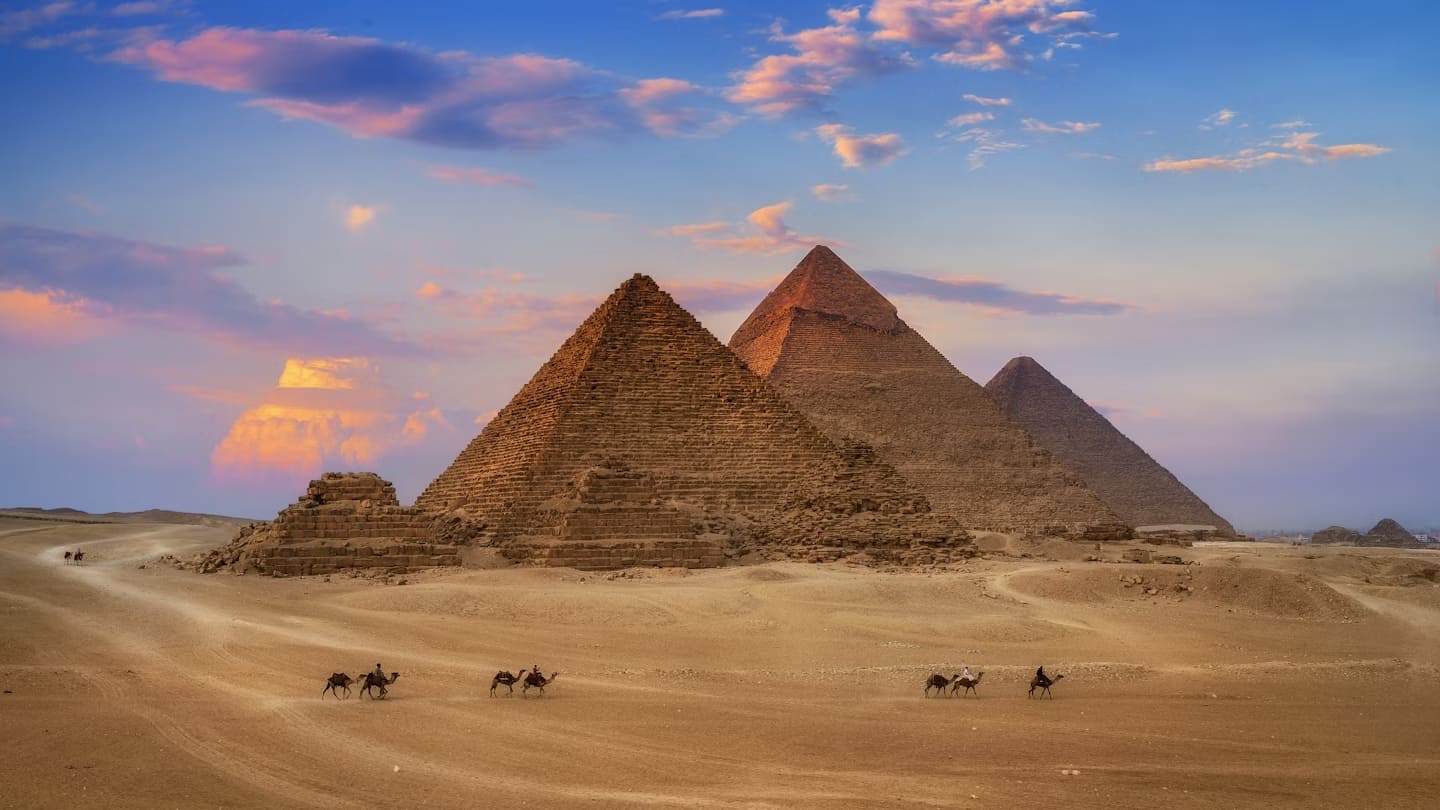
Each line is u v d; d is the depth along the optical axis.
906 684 66.25
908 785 43.16
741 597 99.81
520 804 39.50
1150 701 63.41
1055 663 75.62
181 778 42.12
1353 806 42.97
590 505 130.38
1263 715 60.25
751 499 165.00
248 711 53.06
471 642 77.44
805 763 46.31
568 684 63.09
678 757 46.72
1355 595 118.06
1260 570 111.31
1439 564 160.12
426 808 39.06
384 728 50.50
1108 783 44.56
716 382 182.25
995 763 47.41
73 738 47.34
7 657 64.75
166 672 62.41
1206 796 43.38
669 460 169.38
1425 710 62.75
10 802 39.06
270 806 39.12
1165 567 117.75
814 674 68.50
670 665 72.00
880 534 145.88
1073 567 123.31
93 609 83.88
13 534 171.88
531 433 175.25
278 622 81.31
